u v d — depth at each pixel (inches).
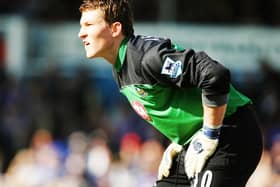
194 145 639.8
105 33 647.1
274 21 1909.4
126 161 1470.2
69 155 1469.0
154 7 1903.3
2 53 1855.3
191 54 615.5
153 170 1384.1
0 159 1712.6
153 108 655.1
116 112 1822.1
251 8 1919.3
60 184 1395.2
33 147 1537.9
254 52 1803.6
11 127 1758.1
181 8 1907.0
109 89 1865.2
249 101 663.1
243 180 649.0
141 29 1820.9
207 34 1806.1
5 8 1939.0
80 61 1865.2
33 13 1903.3
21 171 1441.9
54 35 1871.3
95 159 1445.6
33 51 1870.1
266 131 1627.7
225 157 640.4
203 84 609.9
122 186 1405.0
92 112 1822.1
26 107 1820.9
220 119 624.1
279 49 1803.6
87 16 650.8
